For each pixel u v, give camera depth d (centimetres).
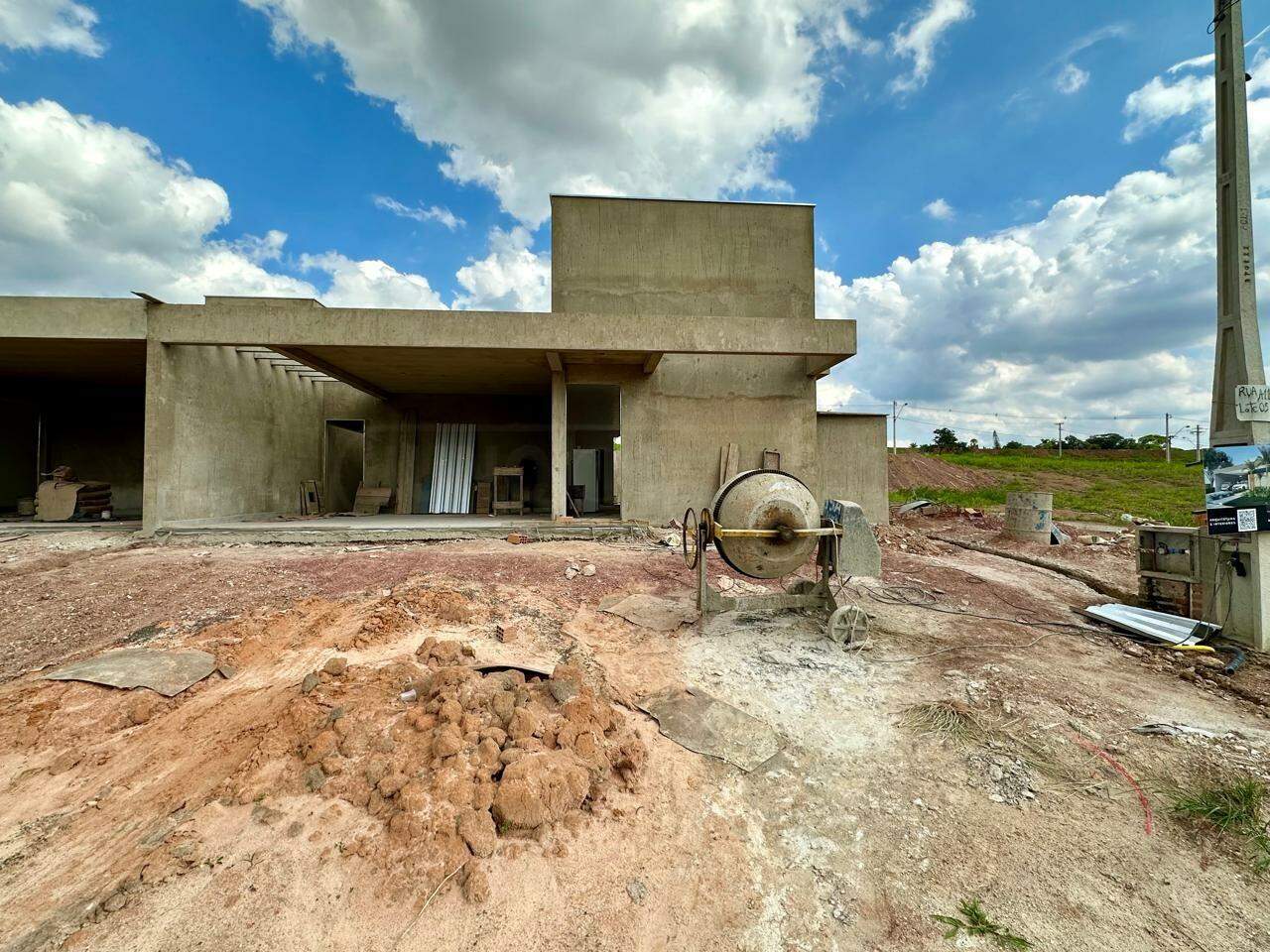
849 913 253
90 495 1251
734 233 1302
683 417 1251
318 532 980
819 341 1067
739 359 1266
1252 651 521
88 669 407
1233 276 563
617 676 464
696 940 239
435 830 268
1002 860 279
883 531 1223
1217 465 538
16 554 770
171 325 947
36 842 263
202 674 421
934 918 249
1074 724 391
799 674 478
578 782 307
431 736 336
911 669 489
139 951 209
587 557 841
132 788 301
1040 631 596
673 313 1284
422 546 935
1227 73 576
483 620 554
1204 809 301
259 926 222
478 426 1669
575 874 263
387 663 441
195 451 1063
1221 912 247
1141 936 238
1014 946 234
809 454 1274
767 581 767
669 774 343
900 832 300
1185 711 414
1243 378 543
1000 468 3362
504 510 1600
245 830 268
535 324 1016
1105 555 1044
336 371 1291
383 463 1639
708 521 568
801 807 319
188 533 960
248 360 1253
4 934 213
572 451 1653
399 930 227
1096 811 309
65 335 939
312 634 507
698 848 288
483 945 226
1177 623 579
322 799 289
